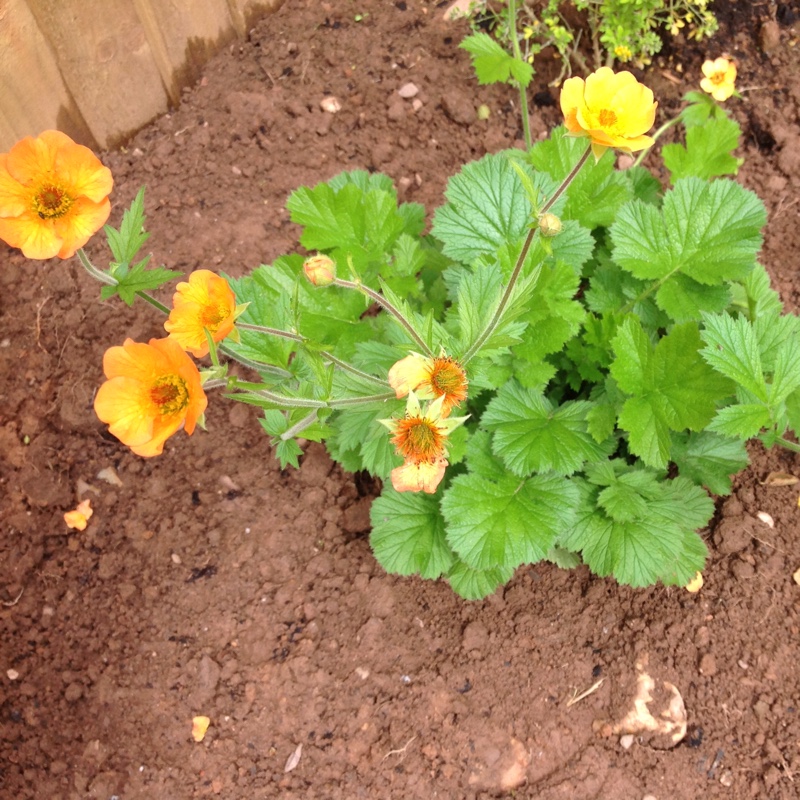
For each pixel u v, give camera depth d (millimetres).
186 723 511
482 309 460
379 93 646
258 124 632
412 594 537
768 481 553
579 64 663
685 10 665
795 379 461
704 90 595
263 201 618
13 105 557
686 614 524
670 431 520
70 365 574
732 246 497
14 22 533
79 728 513
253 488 559
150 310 587
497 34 651
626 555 483
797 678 509
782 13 661
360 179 559
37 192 361
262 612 533
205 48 640
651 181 566
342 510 558
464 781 496
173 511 554
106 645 529
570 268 479
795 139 630
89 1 558
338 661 522
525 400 488
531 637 524
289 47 653
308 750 505
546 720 506
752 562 533
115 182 618
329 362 432
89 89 590
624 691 510
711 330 450
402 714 510
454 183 515
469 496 480
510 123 647
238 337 374
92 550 547
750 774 493
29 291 586
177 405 353
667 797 490
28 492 554
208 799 499
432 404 370
